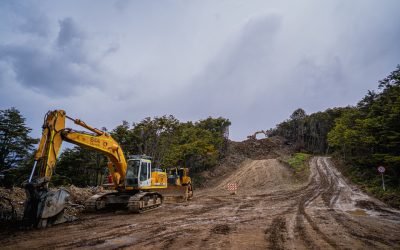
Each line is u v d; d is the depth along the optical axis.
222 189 31.44
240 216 11.88
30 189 9.01
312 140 77.50
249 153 70.25
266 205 16.17
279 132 93.38
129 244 6.94
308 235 8.05
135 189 13.84
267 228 9.12
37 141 33.53
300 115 86.00
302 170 39.88
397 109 24.72
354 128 37.03
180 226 9.45
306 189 25.80
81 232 8.39
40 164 9.65
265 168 45.31
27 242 7.14
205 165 44.66
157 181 15.74
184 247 6.65
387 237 7.80
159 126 35.62
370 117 32.38
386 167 27.00
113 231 8.55
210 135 49.47
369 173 29.84
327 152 67.88
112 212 13.11
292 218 11.29
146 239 7.49
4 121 31.95
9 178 28.86
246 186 32.94
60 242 7.15
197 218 11.32
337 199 18.45
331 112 74.44
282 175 38.69
